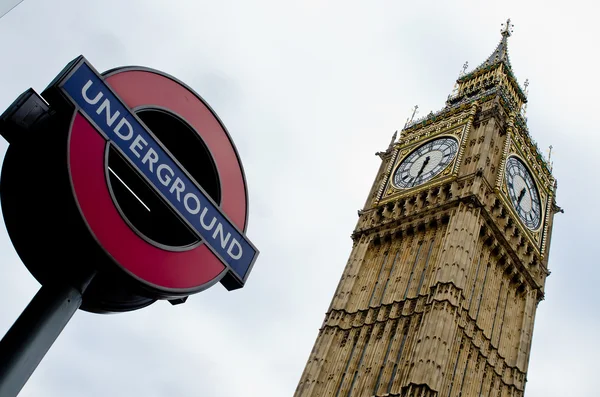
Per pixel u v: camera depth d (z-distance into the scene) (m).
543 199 59.16
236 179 11.87
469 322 45.09
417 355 40.41
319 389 44.66
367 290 50.25
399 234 53.00
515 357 48.81
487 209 50.47
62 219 8.77
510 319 50.53
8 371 8.04
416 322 43.66
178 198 10.24
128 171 10.33
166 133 11.57
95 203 8.91
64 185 8.63
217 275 10.67
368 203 59.03
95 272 9.21
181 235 11.09
